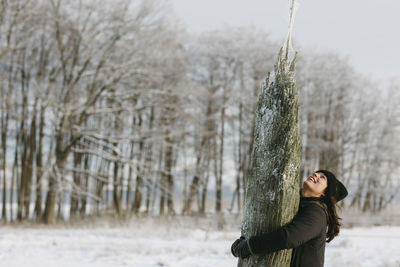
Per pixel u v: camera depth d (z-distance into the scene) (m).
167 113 26.41
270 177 2.44
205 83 33.97
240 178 35.69
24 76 24.25
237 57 33.25
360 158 38.94
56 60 23.53
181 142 29.81
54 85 22.34
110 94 23.36
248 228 2.49
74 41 22.50
